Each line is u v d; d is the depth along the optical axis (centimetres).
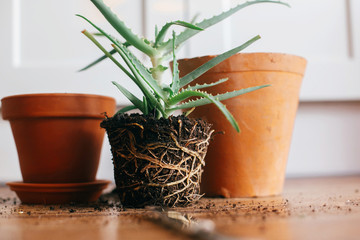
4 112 54
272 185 56
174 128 45
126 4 83
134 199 46
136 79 46
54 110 52
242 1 84
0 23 81
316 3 85
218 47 82
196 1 83
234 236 33
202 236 33
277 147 56
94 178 57
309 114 86
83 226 37
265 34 84
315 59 84
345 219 38
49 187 52
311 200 51
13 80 81
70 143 53
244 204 49
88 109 53
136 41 47
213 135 52
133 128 45
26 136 53
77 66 82
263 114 54
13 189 54
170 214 42
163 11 83
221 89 54
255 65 54
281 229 35
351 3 86
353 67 84
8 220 41
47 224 39
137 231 35
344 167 86
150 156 45
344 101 86
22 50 82
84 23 83
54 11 83
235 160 55
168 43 48
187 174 46
